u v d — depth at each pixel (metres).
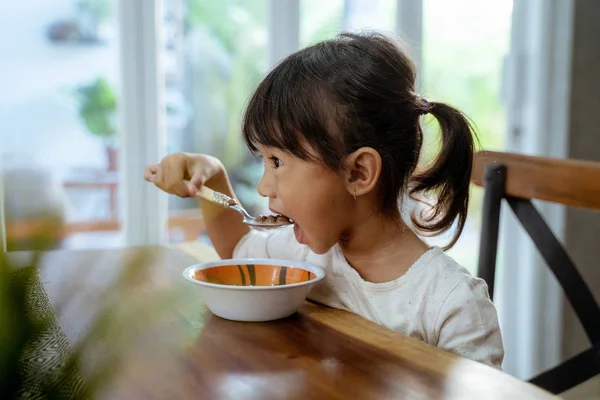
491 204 1.12
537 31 2.12
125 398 0.52
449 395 0.54
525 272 2.22
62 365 0.34
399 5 1.90
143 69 1.62
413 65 0.94
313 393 0.54
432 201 0.97
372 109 0.85
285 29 1.78
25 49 1.51
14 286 0.31
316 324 0.73
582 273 2.25
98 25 1.57
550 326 2.24
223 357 0.62
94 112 1.59
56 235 0.31
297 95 0.84
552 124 2.16
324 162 0.83
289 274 0.88
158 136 1.65
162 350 0.63
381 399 0.53
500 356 0.84
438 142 0.96
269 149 0.86
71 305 0.69
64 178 1.58
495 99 2.14
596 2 2.14
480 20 2.07
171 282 0.89
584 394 2.04
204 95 1.72
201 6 1.69
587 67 2.16
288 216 0.88
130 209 1.64
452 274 0.87
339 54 0.87
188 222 1.73
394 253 0.92
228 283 0.88
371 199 0.89
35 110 1.53
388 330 0.71
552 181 1.06
